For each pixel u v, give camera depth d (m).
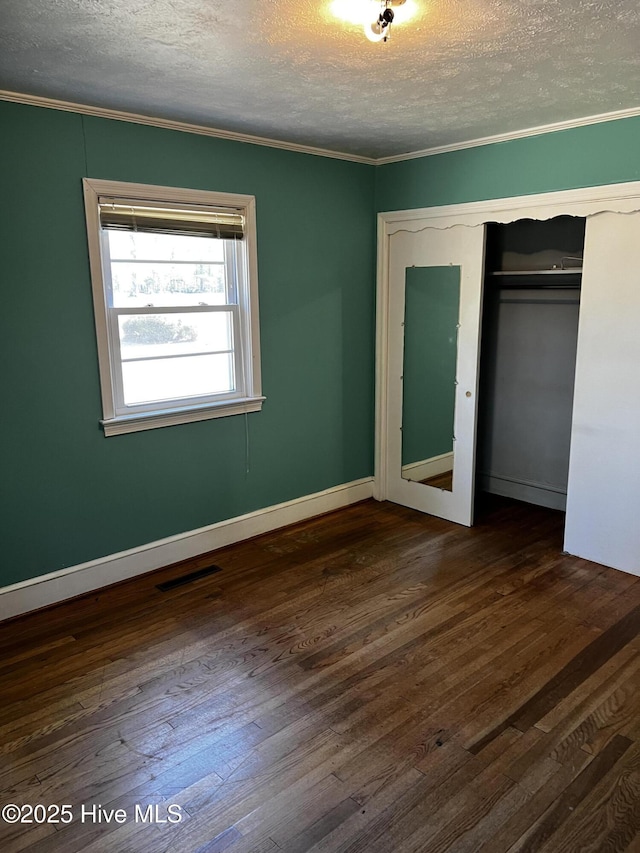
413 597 3.24
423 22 1.96
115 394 3.32
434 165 3.90
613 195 3.14
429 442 4.32
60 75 2.46
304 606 3.16
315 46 2.16
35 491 3.05
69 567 3.23
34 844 1.83
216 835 1.85
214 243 3.61
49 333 2.98
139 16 1.90
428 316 4.14
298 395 4.12
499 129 3.38
